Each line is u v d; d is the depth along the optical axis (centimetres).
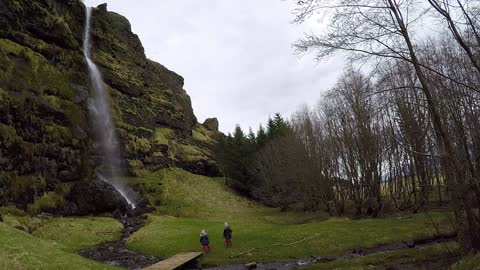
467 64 1892
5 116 4356
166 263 2789
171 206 7062
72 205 4984
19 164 4431
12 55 4925
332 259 3019
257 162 8362
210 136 12988
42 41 5631
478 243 1859
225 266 3056
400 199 5797
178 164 9388
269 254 3284
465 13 1284
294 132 7519
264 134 9450
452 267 1788
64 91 5775
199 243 3769
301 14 1330
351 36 1395
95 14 8594
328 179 6369
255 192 8688
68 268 1797
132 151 8050
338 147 5638
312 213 6444
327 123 5597
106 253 3569
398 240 3356
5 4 5009
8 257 1753
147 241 3931
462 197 1900
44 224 4212
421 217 4122
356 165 5266
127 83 9012
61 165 5188
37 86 5194
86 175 5659
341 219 4812
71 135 5566
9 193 4172
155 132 9519
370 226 3919
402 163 5291
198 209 7075
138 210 5894
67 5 6781
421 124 3409
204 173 10094
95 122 6962
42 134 4931
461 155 2091
